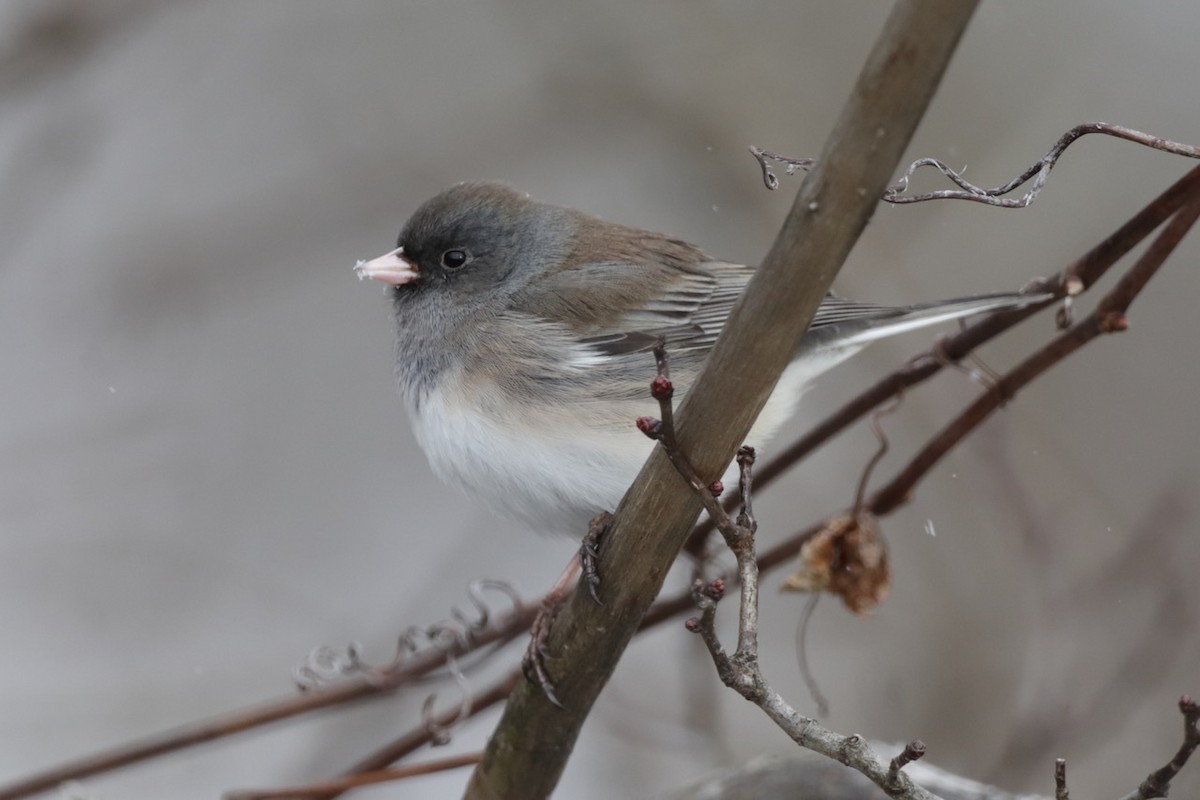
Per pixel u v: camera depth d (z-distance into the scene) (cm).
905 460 1181
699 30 1304
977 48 1263
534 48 1335
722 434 492
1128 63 1245
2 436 1283
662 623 816
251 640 1227
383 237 1350
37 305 1329
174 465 1306
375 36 1380
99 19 1237
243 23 1382
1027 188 1213
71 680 1190
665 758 1102
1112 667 978
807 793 758
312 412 1352
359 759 1153
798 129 1271
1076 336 683
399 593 1259
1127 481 1126
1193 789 946
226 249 1343
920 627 1099
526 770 631
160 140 1380
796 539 790
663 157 1298
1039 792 938
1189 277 1199
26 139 1259
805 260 451
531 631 709
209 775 1155
